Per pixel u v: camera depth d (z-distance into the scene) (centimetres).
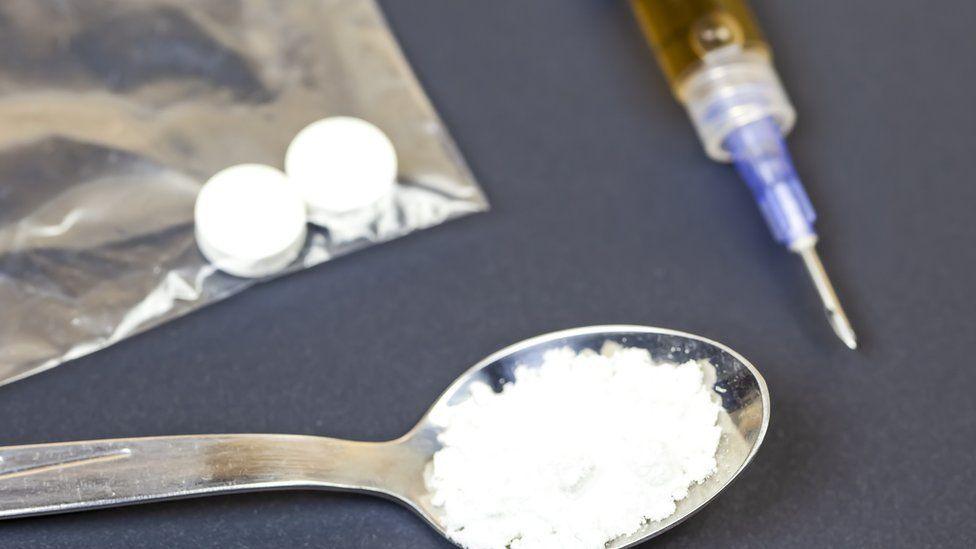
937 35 23
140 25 22
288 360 21
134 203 21
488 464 19
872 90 22
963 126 22
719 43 21
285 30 22
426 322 21
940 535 20
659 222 22
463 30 22
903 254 21
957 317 21
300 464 19
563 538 19
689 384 20
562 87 22
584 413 20
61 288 21
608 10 23
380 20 22
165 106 22
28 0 22
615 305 21
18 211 21
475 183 22
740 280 21
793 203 21
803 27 23
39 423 20
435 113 22
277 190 21
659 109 22
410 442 20
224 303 21
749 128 21
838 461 20
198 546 20
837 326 21
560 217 22
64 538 19
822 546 20
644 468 19
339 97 22
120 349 21
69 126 21
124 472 19
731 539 20
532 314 21
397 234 21
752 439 19
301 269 21
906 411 21
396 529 20
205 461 19
